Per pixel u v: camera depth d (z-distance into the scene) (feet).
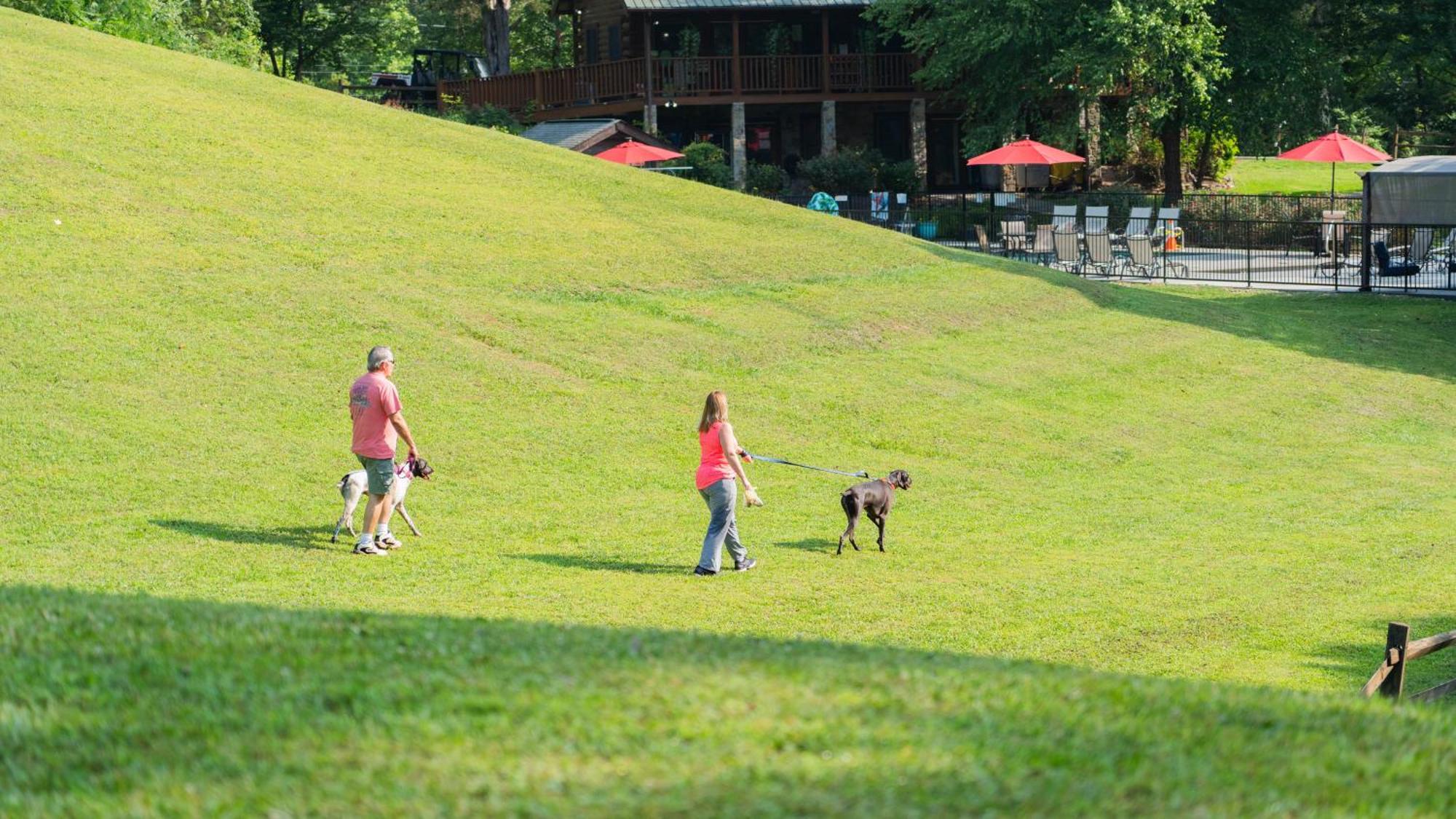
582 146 138.92
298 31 215.51
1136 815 16.37
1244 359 81.82
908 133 184.34
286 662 21.40
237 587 37.99
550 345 66.28
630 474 53.72
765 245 89.30
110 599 26.81
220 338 59.57
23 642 22.07
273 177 81.05
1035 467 59.77
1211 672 36.40
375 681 20.35
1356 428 70.59
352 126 95.81
